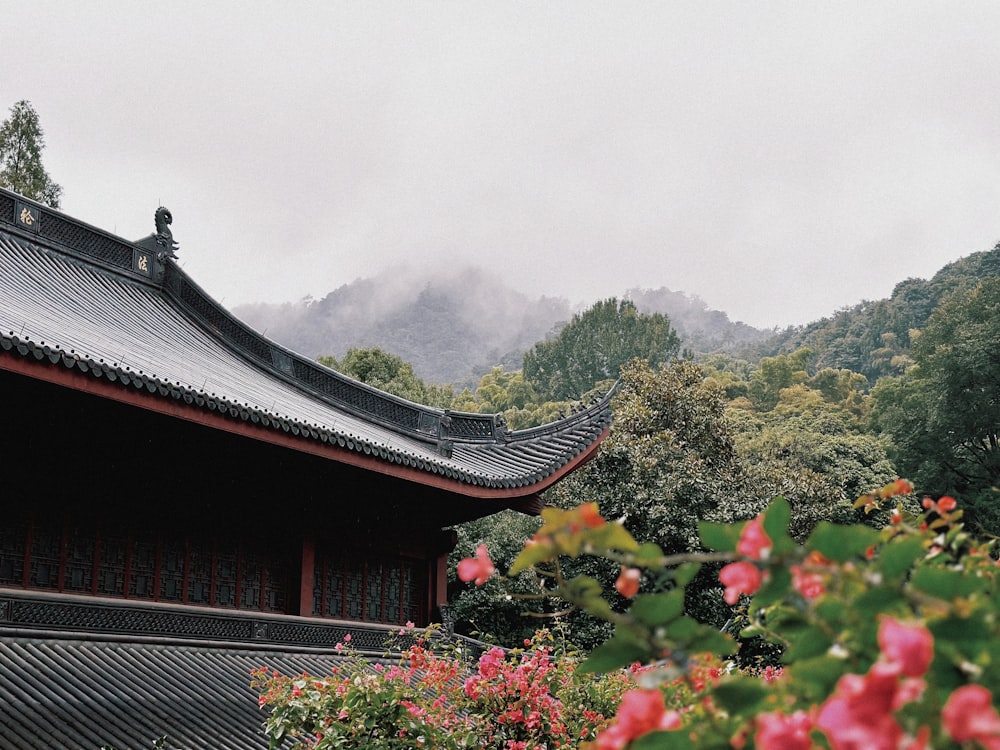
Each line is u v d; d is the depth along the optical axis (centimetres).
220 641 1589
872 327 14250
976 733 229
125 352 1703
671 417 3756
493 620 3575
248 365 2227
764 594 331
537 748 1055
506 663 1128
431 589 2084
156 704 1341
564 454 2053
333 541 1877
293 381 2216
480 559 378
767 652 2788
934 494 6194
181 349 2025
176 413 1373
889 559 306
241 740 1338
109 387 1294
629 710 320
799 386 10225
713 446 3766
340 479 1792
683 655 344
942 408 6162
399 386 5625
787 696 346
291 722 1027
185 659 1510
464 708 1119
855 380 10869
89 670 1353
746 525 329
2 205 2041
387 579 2014
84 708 1256
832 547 314
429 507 2006
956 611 287
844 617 316
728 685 331
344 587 1905
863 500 516
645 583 3072
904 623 285
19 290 1827
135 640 1472
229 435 1531
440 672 1106
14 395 1352
